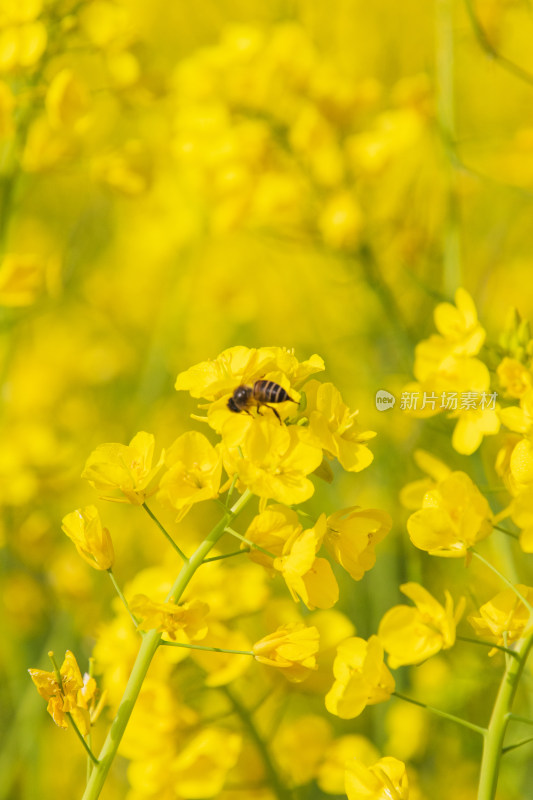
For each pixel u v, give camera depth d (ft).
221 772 2.32
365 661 2.13
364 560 2.16
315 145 3.36
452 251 3.19
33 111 3.08
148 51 3.34
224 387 2.14
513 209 3.91
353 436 2.15
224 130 3.36
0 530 3.47
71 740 2.93
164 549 3.66
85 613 3.09
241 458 2.13
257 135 3.31
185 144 3.38
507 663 2.15
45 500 3.68
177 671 2.36
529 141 3.71
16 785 3.05
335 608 3.19
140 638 2.34
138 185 3.33
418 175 3.67
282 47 3.42
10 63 2.96
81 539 2.18
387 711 2.77
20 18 2.97
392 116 3.47
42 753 2.91
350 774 2.16
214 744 2.32
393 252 3.55
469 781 2.68
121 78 3.26
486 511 2.14
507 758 2.67
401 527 3.20
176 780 2.32
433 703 2.72
